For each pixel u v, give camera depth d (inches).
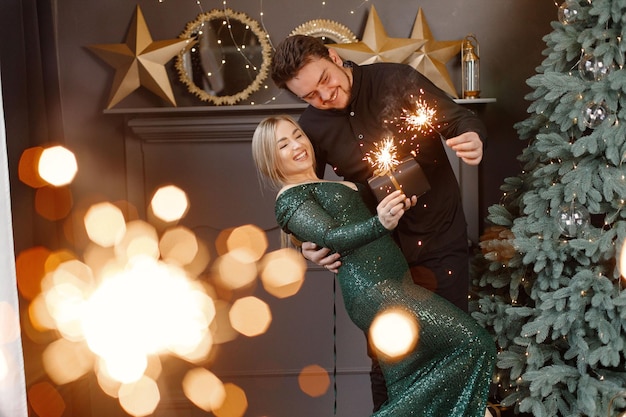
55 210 128.3
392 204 86.7
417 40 132.0
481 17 137.5
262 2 138.0
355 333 141.9
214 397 142.5
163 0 138.2
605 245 105.3
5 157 103.8
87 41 138.7
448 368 93.1
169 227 140.9
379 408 107.7
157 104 139.3
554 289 112.0
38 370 121.6
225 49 138.2
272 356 142.9
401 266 98.4
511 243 115.8
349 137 103.1
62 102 139.7
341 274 98.1
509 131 138.9
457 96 133.7
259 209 140.3
